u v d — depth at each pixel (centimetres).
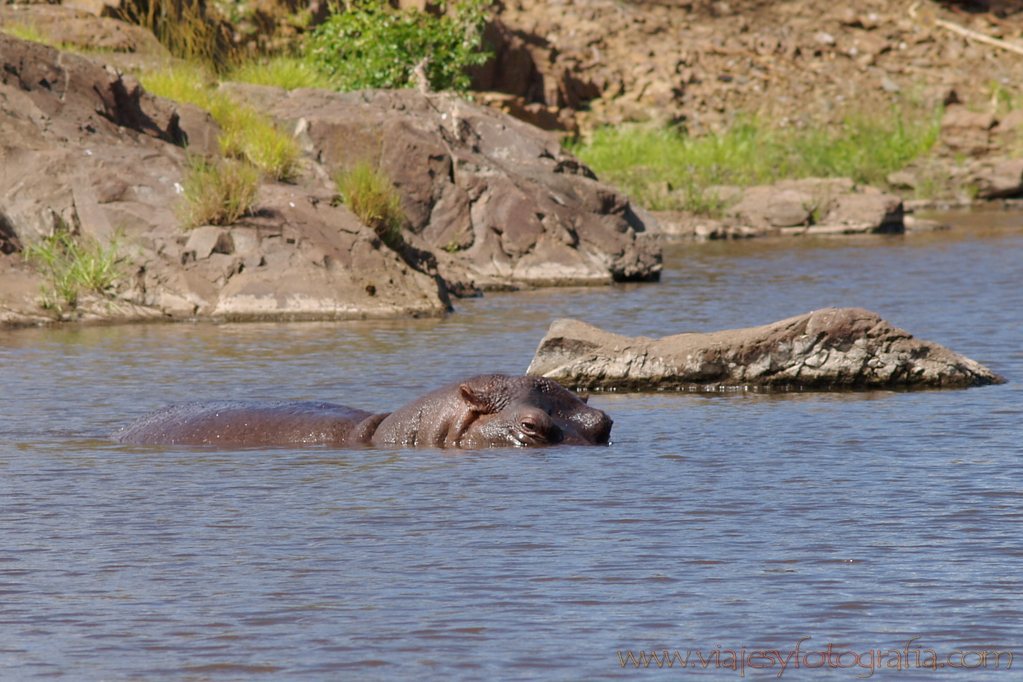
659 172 12975
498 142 8838
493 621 1716
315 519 2280
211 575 1936
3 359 4606
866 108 16362
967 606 1756
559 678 1520
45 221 6322
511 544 2094
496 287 7500
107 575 1941
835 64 17112
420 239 7838
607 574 1919
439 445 3005
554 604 1783
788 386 4016
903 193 14488
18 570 1970
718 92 16225
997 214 12838
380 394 3809
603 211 8550
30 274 6088
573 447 2961
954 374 3975
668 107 15550
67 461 2847
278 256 6275
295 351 4809
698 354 4044
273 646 1628
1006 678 1509
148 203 6525
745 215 11769
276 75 9738
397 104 8862
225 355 4703
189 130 7688
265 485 2570
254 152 7606
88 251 6247
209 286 6128
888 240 10325
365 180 6875
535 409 2977
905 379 3978
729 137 14250
